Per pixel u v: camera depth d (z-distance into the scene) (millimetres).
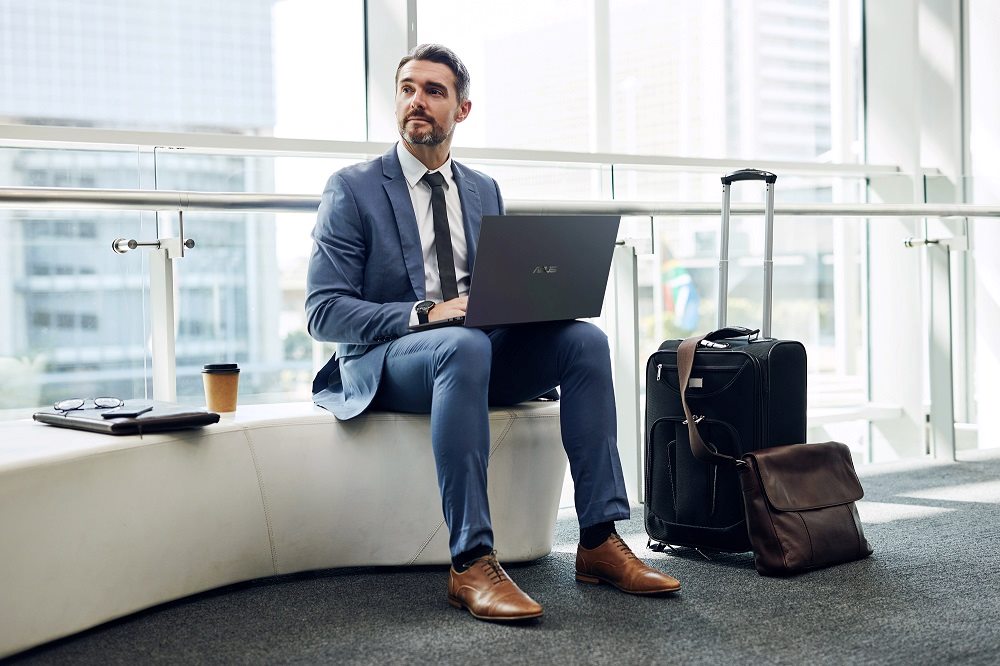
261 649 1716
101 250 2656
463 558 1923
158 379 2443
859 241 4074
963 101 4352
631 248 3049
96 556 1796
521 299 2061
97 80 3021
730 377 2277
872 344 4117
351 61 3307
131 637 1793
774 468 2197
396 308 2121
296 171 2896
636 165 3486
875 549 2383
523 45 3750
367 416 2203
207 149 2764
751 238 3809
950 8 4188
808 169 3869
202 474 2002
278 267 2873
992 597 1977
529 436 2268
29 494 1675
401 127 2303
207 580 2029
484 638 1752
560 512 2941
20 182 2596
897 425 4105
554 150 3504
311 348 2943
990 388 4293
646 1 3961
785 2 4184
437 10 3590
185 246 2412
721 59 4102
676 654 1660
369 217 2248
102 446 1812
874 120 4168
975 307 4340
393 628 1818
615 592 2035
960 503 2959
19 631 1665
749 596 1996
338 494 2191
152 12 3080
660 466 2391
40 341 2598
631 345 3051
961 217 3615
